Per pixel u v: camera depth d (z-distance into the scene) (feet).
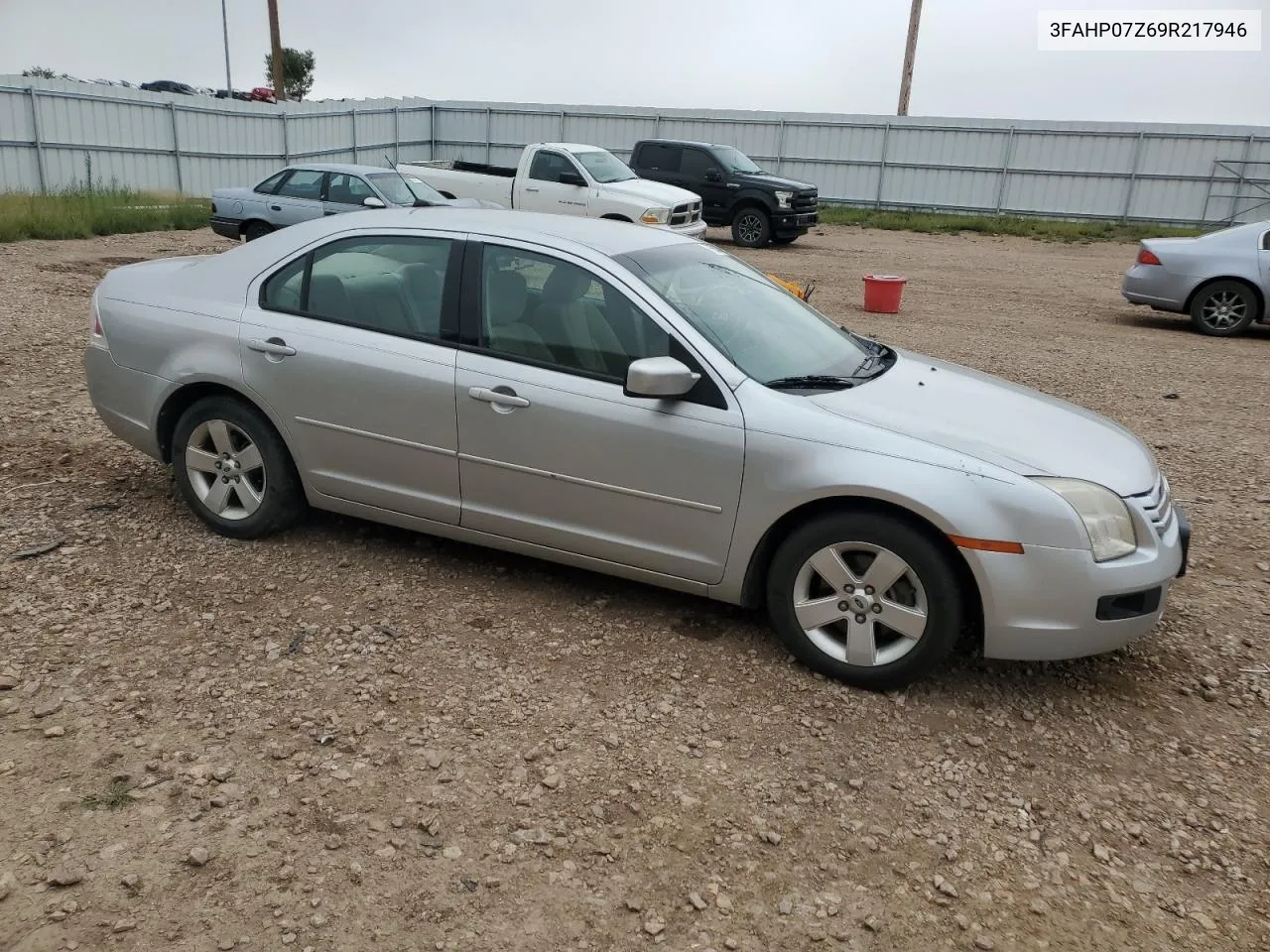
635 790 10.70
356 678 12.55
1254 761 11.90
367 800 10.32
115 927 8.52
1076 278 61.62
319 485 15.62
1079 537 11.79
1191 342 40.52
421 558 16.08
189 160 86.69
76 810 9.91
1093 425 14.28
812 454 12.46
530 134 110.52
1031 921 9.21
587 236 14.74
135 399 16.44
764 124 104.68
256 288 15.84
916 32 104.88
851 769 11.32
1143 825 10.64
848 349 15.60
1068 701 12.96
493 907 9.00
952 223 93.20
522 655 13.32
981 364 34.19
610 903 9.13
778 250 71.87
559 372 13.74
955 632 12.28
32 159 75.61
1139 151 94.63
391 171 54.19
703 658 13.47
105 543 16.01
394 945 8.51
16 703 11.61
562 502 13.98
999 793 11.04
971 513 11.81
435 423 14.40
